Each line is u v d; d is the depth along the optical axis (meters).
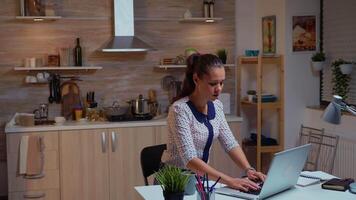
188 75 2.76
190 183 2.55
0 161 5.22
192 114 2.70
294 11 5.21
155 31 5.45
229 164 5.14
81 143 4.79
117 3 5.14
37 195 4.70
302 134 5.23
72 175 4.79
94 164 4.83
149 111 5.26
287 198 2.54
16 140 4.64
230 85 5.66
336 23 5.04
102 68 5.34
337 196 2.58
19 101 5.19
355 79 4.79
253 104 5.38
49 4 5.15
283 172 2.49
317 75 5.33
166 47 5.48
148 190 2.70
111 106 5.27
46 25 5.19
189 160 2.59
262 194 2.45
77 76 5.30
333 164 4.62
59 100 5.26
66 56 5.16
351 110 2.72
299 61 5.27
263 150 5.30
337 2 5.02
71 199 4.80
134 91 5.44
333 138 4.71
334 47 5.09
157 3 5.43
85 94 5.34
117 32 5.16
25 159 4.64
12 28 5.12
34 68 5.05
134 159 4.92
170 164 2.76
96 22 5.30
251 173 2.70
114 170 4.88
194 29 5.54
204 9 5.45
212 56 2.68
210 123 2.77
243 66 5.73
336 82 4.88
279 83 5.36
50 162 4.72
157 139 4.96
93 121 5.03
